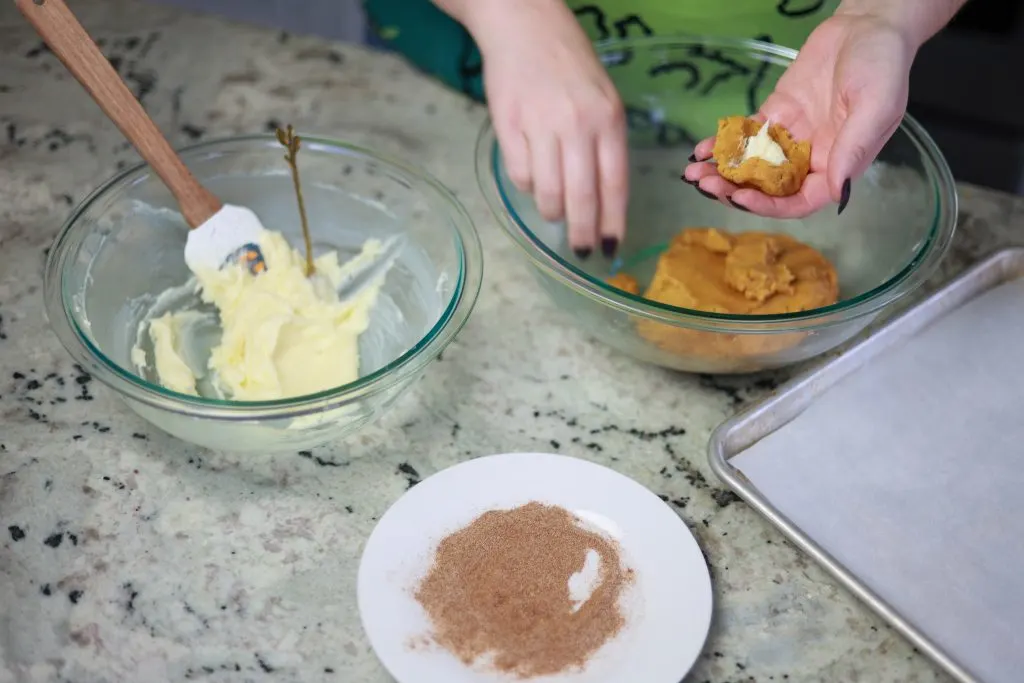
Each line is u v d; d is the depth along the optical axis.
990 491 0.75
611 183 0.81
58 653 0.66
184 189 0.79
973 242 0.93
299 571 0.71
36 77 1.02
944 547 0.72
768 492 0.74
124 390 0.69
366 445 0.77
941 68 1.26
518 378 0.82
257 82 1.03
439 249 0.83
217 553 0.71
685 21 0.99
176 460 0.76
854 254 0.86
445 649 0.65
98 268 0.79
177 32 1.08
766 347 0.76
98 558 0.70
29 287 0.86
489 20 0.82
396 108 1.02
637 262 0.88
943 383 0.81
